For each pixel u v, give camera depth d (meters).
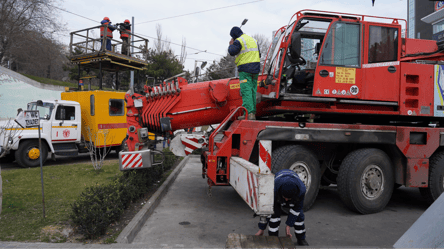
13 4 22.34
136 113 6.35
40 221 4.33
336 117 6.64
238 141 5.18
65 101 9.82
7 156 9.91
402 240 1.71
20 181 6.84
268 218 3.71
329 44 5.36
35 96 18.47
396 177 5.77
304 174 5.40
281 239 2.98
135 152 5.81
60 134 9.65
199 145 5.80
